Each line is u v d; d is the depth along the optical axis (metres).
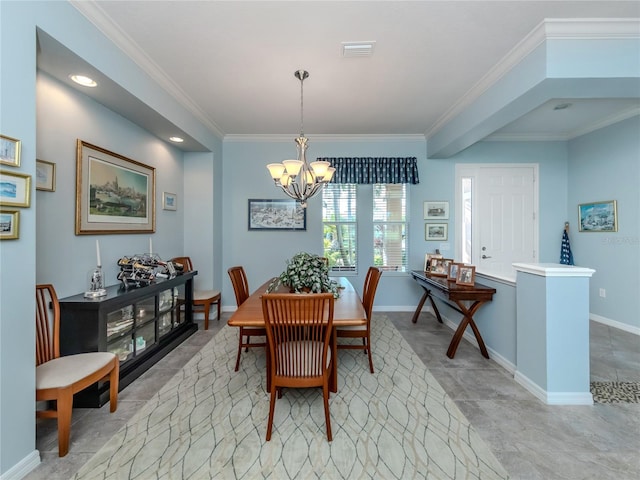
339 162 4.38
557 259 4.51
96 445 1.66
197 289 4.12
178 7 1.86
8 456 1.40
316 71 2.61
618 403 2.06
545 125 4.05
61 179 2.17
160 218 3.53
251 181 4.51
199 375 2.49
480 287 2.89
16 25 1.43
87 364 1.78
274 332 1.75
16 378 1.44
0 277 1.37
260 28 2.05
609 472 1.47
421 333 3.53
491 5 1.86
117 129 2.75
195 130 3.51
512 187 4.55
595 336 3.40
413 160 4.39
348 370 2.57
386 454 1.60
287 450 1.63
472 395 2.17
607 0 1.83
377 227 4.59
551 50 2.07
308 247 4.52
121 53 2.21
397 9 1.88
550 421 1.87
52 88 2.09
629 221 3.63
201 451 1.62
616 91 2.29
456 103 3.27
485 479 1.43
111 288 2.53
